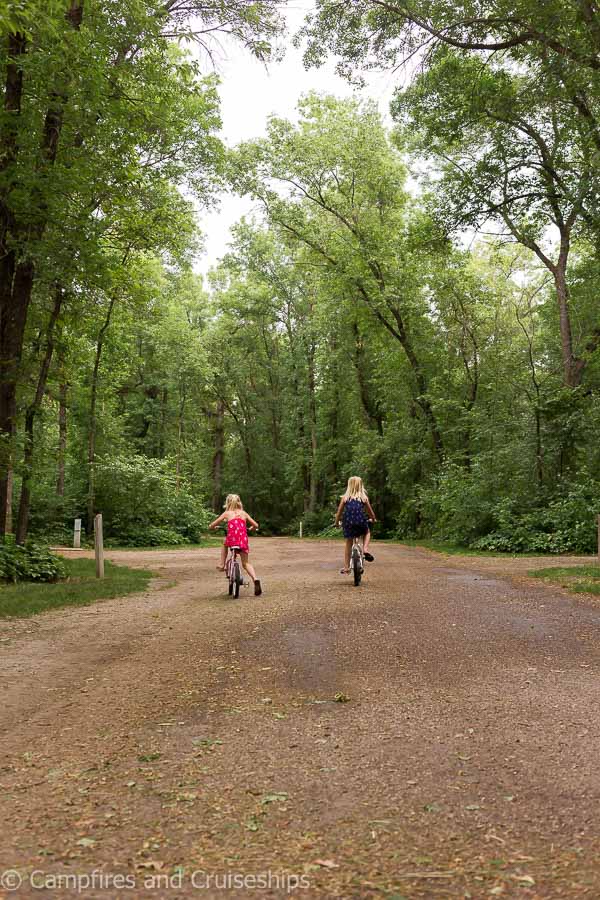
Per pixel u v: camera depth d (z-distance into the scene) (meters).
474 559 18.89
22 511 15.99
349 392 46.78
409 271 30.36
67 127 14.06
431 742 4.25
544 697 5.15
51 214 12.76
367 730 4.49
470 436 30.64
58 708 5.20
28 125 12.53
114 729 4.67
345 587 11.71
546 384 25.53
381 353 36.12
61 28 11.50
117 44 13.70
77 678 6.10
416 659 6.43
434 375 33.53
